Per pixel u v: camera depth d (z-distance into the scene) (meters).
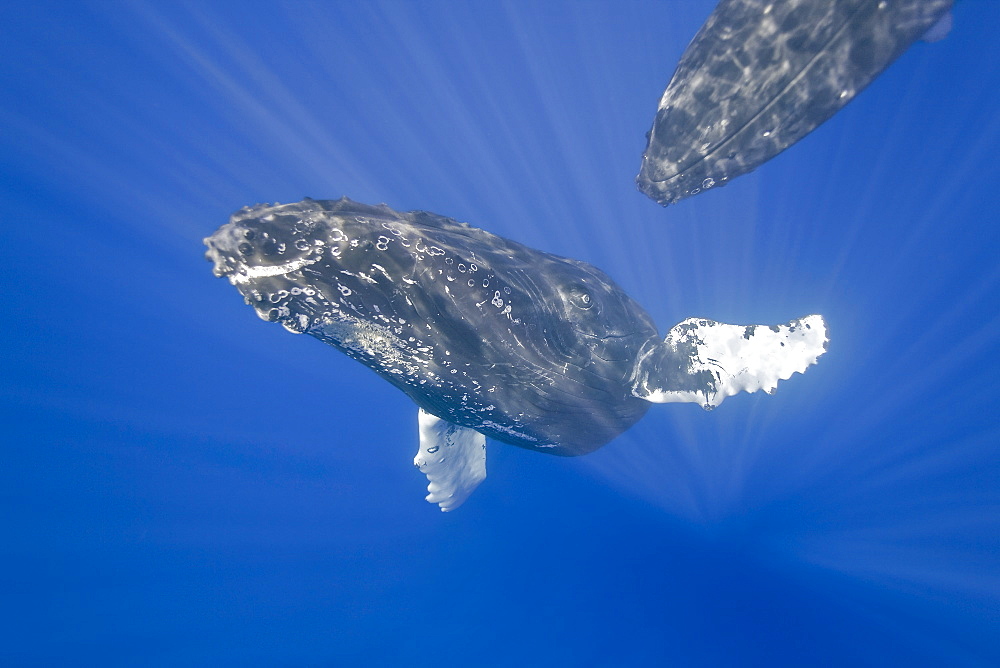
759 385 8.50
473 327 7.27
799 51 9.07
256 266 5.78
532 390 8.41
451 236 7.54
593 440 10.24
